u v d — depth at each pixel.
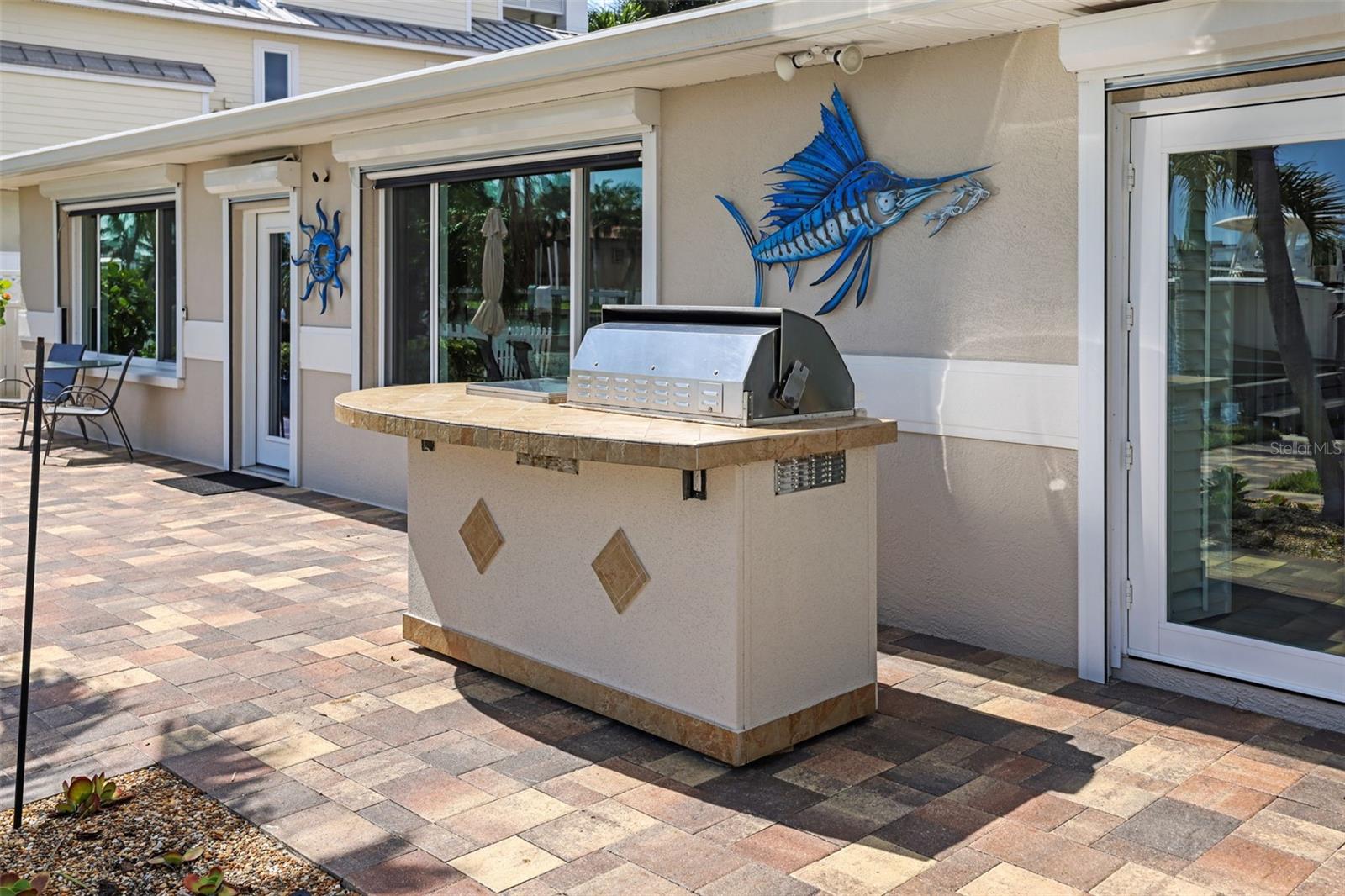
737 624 4.03
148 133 9.71
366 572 6.89
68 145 10.93
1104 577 4.92
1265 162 4.50
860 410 4.62
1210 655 4.76
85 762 4.15
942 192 5.36
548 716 4.59
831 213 5.76
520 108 7.12
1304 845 3.51
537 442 4.11
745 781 3.99
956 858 3.44
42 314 13.23
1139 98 4.78
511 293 7.67
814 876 3.34
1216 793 3.86
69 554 7.32
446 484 5.21
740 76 6.11
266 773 4.05
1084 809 3.75
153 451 11.59
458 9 19.27
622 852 3.49
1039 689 4.87
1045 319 5.08
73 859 3.46
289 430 10.05
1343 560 4.42
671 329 4.61
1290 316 4.48
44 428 12.72
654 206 6.57
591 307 7.12
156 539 7.75
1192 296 4.74
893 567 5.72
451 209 8.12
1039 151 5.04
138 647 5.45
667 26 5.62
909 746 4.27
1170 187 4.75
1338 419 4.39
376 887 3.29
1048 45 4.98
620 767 4.11
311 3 17.92
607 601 4.49
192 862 3.43
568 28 24.55
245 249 10.23
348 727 4.48
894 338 5.62
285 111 8.16
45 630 5.71
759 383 4.23
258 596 6.35
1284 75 4.38
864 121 5.63
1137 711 4.62
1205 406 4.74
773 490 4.11
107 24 15.63
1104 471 4.89
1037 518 5.17
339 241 8.97
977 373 5.30
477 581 5.10
